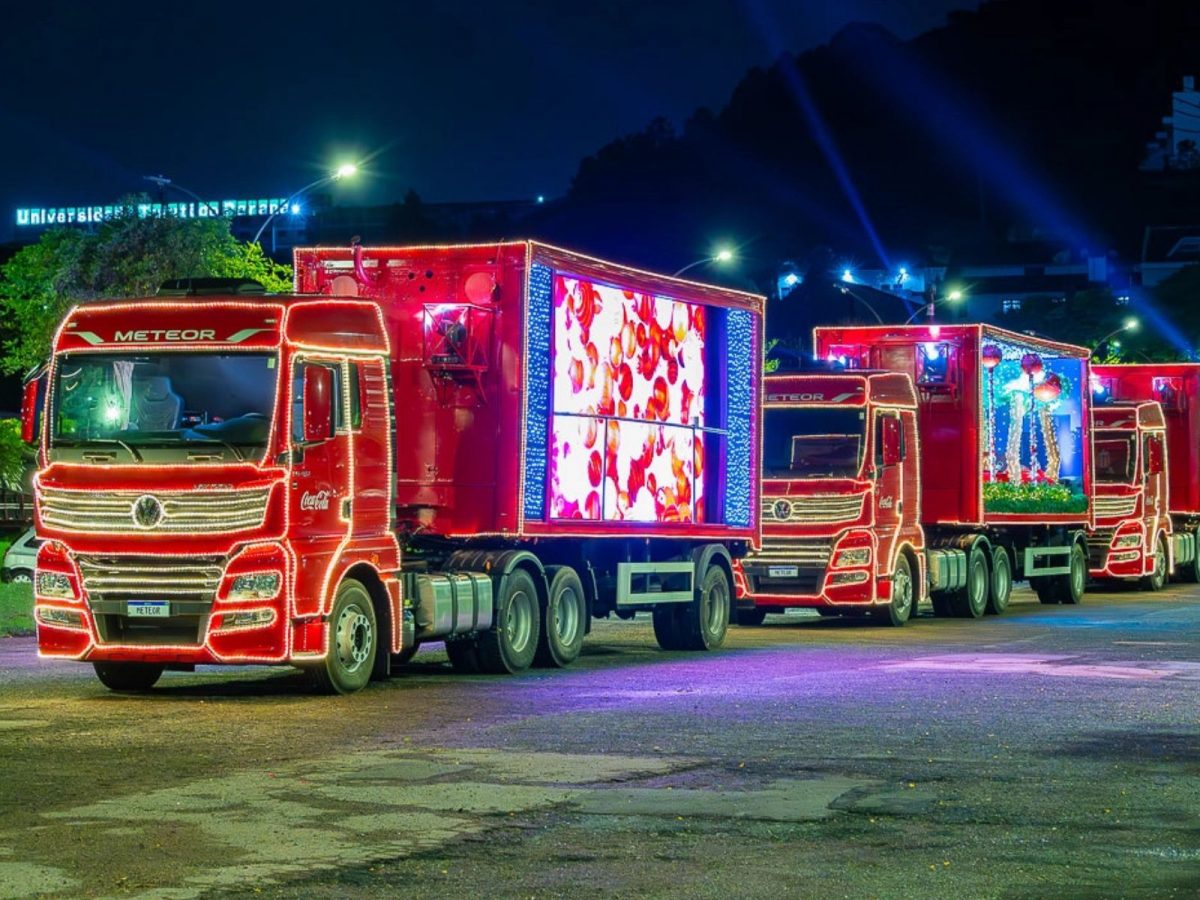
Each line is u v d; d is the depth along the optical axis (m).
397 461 19.19
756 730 14.21
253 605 15.90
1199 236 143.38
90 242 44.53
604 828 9.96
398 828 9.90
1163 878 8.75
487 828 9.93
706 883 8.59
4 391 71.56
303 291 19.67
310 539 16.23
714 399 23.06
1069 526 36.53
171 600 15.98
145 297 16.64
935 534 31.98
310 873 8.74
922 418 31.94
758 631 27.38
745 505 23.67
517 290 18.88
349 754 12.66
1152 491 41.88
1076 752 13.08
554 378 19.47
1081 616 31.84
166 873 8.72
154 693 16.98
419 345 19.08
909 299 131.38
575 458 19.95
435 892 8.37
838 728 14.39
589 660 21.27
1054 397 34.97
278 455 15.97
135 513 16.05
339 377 16.69
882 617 30.12
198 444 16.06
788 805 10.73
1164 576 43.00
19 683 18.02
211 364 16.17
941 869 8.94
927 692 17.31
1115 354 76.38
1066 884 8.61
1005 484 32.78
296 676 18.83
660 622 23.09
